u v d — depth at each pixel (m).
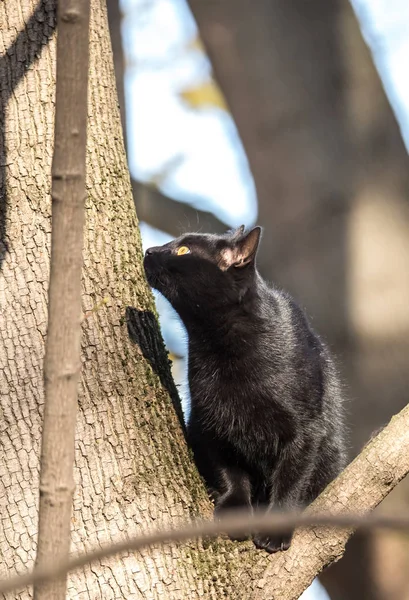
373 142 13.18
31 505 6.20
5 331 6.52
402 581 11.76
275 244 13.10
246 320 8.64
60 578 4.40
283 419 8.34
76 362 4.60
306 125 13.29
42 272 6.64
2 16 7.06
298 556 6.56
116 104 7.57
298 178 13.16
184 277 8.72
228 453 8.50
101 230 7.07
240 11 13.74
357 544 11.92
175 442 6.84
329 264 12.75
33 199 6.78
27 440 6.32
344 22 13.58
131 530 6.29
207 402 8.54
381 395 12.17
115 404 6.60
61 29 4.45
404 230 12.70
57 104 4.54
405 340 12.34
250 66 13.61
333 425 8.98
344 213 12.90
